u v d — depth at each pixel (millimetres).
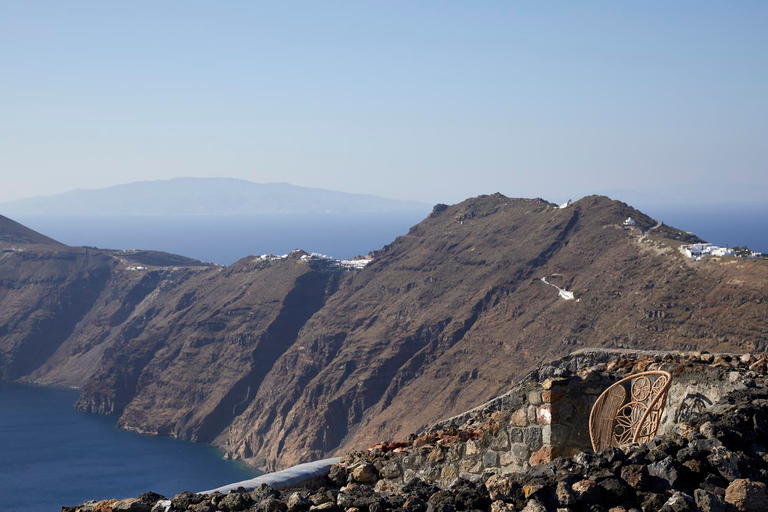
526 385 11547
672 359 14094
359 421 193625
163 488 183375
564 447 11016
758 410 9422
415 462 11672
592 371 11945
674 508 7453
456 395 174500
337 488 10906
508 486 8469
